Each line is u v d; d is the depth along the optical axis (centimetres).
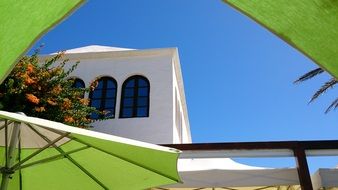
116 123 1274
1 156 307
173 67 1413
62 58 1409
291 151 869
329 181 766
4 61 126
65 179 324
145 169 291
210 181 770
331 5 114
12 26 117
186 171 787
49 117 980
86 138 241
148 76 1361
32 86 957
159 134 1240
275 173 787
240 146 881
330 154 862
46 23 125
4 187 262
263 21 132
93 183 321
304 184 775
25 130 314
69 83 1066
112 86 1369
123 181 311
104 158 299
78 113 1067
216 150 885
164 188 841
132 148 250
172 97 1306
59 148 299
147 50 1404
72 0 124
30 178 324
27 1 112
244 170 783
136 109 1309
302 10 120
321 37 125
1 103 878
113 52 1409
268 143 877
